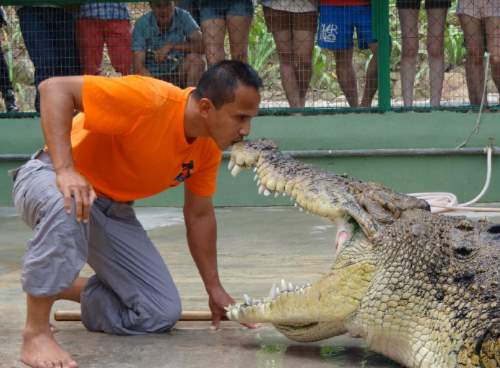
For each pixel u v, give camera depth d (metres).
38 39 12.12
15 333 5.73
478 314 4.51
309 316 5.10
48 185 4.93
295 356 5.20
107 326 5.72
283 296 5.20
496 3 11.45
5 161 12.32
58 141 4.84
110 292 5.77
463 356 4.45
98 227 5.59
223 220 10.80
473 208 10.80
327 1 11.73
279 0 11.68
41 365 4.83
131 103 4.92
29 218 5.04
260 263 8.03
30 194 4.96
